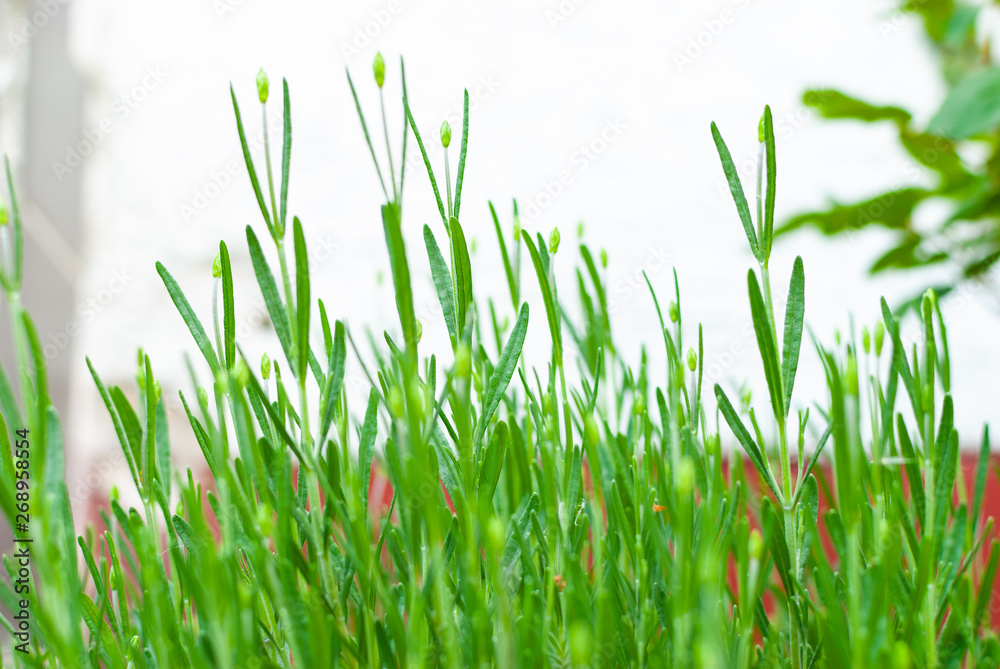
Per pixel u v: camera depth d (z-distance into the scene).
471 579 0.41
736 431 0.43
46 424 0.41
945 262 1.04
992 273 0.99
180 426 1.58
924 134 1.00
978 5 1.02
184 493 0.40
